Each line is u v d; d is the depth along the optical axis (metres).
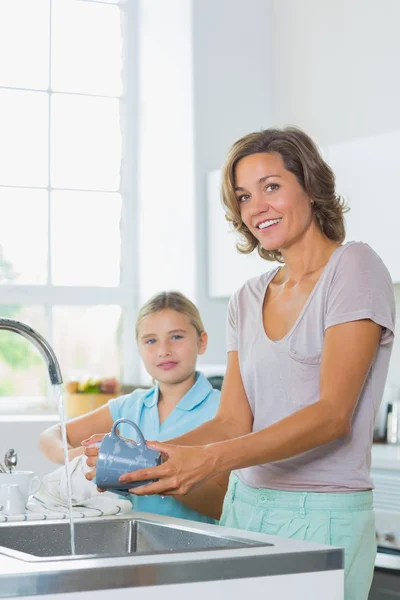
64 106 5.04
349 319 1.96
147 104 5.05
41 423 4.18
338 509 1.98
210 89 4.65
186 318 2.56
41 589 1.42
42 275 4.96
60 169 5.02
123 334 5.10
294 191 2.09
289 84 4.67
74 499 2.17
